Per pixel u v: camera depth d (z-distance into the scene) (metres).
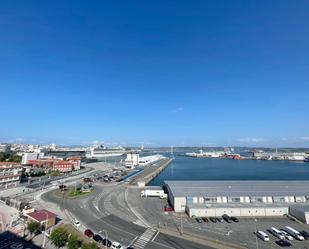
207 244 56.59
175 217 77.31
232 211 79.75
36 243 55.22
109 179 154.12
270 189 94.56
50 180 151.00
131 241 57.69
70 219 73.31
